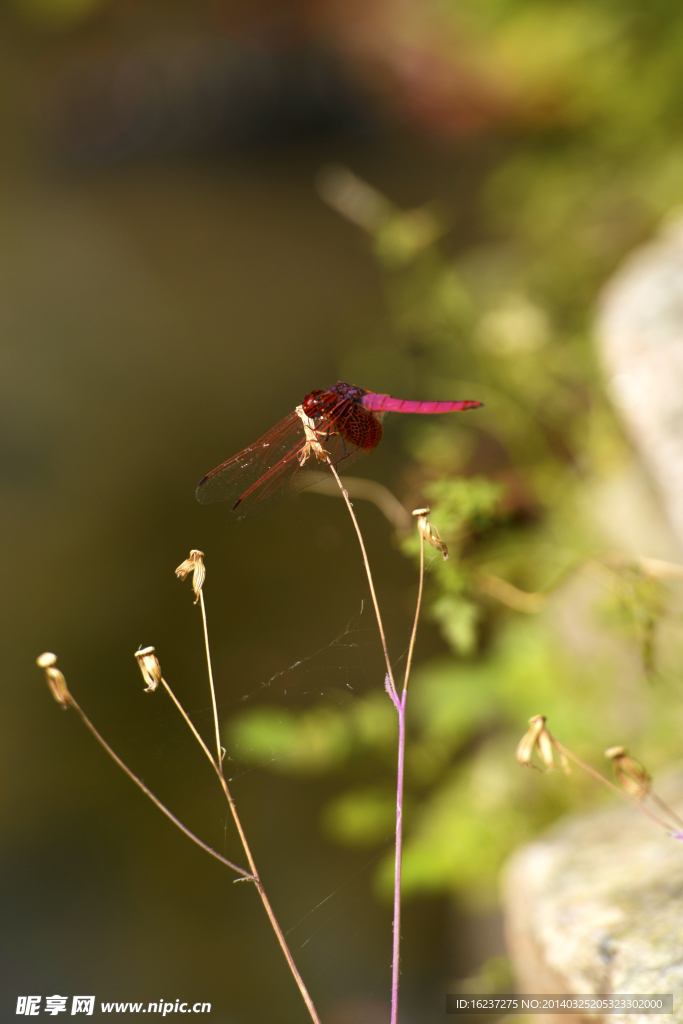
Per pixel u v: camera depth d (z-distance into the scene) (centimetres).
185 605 222
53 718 197
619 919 138
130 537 260
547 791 150
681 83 245
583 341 180
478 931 150
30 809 177
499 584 144
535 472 169
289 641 196
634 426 147
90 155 641
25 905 159
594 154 259
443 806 152
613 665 150
